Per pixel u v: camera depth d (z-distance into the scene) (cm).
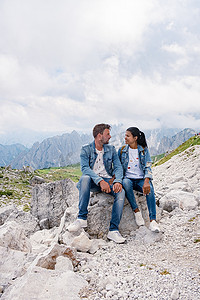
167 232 516
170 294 274
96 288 300
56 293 274
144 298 269
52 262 354
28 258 375
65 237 481
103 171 548
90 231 523
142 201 566
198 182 1029
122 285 303
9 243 411
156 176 1833
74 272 333
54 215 894
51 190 928
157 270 341
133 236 508
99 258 417
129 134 554
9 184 4366
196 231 488
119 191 502
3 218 902
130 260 397
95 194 582
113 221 499
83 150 540
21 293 267
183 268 347
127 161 562
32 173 5862
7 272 350
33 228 848
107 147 547
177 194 691
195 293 272
